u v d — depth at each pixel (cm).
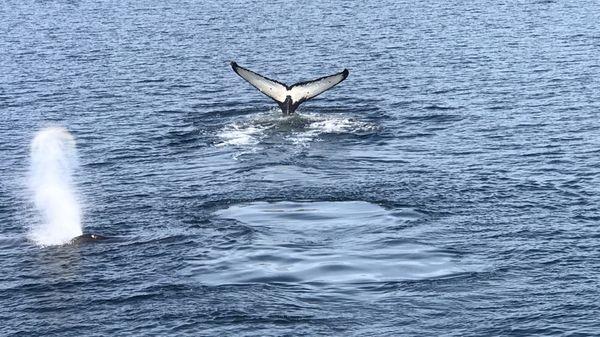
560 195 4247
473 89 6612
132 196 4391
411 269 3447
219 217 4031
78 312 3189
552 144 5091
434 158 4881
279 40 9525
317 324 3050
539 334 2992
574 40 8600
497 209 4078
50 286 3388
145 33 10231
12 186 4625
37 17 11806
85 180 4688
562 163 4734
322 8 11925
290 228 3859
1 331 3077
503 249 3638
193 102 6469
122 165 4934
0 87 7138
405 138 5294
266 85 5728
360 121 5688
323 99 6375
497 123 5603
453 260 3531
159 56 8631
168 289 3325
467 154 4947
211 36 9931
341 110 6012
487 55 8000
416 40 9056
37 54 8819
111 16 11788
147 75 7612
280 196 4284
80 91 6944
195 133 5525
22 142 5491
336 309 3150
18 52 8975
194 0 13212
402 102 6247
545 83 6725
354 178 4538
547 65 7412
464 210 4066
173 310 3169
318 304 3184
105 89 7006
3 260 3625
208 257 3578
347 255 3562
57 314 3180
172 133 5547
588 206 4094
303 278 3375
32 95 6812
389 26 10150
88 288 3356
